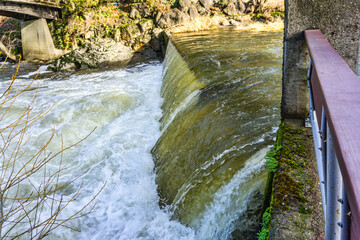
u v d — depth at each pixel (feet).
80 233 14.55
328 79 3.52
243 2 58.80
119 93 31.76
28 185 18.12
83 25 53.78
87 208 16.05
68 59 48.16
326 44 5.73
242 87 19.12
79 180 18.79
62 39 54.24
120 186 17.54
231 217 10.25
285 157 9.19
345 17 8.96
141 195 16.28
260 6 57.57
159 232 13.38
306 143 9.66
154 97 31.12
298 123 10.78
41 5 50.98
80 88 36.47
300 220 7.21
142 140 22.38
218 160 12.79
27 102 31.96
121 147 21.72
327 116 2.84
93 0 55.93
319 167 5.58
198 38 44.11
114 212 15.57
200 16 56.65
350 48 9.21
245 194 10.24
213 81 21.24
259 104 16.06
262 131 13.10
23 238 13.64
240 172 11.11
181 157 15.92
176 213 13.41
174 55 35.76
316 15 9.21
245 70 22.63
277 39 39.19
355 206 1.87
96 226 14.96
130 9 55.47
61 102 30.89
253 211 9.48
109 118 27.12
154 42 53.06
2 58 54.34
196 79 22.74
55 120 26.86
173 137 18.80
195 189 12.73
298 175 8.45
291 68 10.28
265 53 29.04
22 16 52.80
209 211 11.52
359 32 9.00
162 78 37.19
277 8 57.47
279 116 14.23
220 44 36.86
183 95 22.38
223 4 58.70
